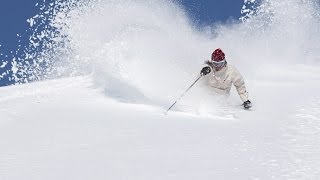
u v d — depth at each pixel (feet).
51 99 35.96
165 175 18.97
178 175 18.92
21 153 22.74
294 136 24.26
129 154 21.70
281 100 33.86
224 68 32.48
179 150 22.09
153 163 20.39
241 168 19.58
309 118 28.12
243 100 32.14
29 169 20.44
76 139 24.58
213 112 30.50
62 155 22.03
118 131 25.72
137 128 26.22
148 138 24.22
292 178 18.44
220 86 33.06
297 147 22.35
